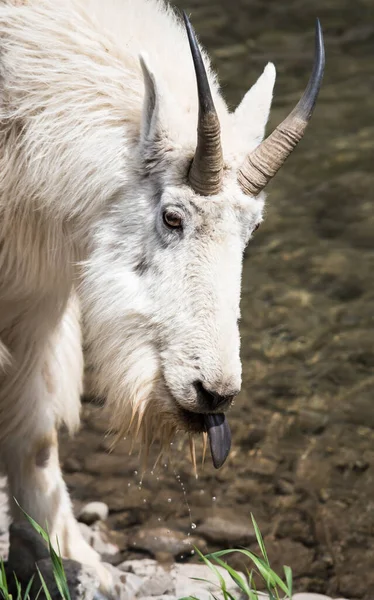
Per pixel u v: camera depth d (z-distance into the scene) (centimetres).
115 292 1030
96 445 1444
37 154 1046
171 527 1295
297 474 1398
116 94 1040
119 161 1029
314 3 2912
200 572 1190
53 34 1048
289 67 2552
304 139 2278
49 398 1177
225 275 982
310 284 1822
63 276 1114
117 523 1302
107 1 1084
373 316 1742
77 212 1059
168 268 1001
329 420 1506
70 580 1062
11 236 1091
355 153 2228
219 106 1058
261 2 2900
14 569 1099
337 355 1652
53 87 1040
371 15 2859
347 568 1242
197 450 1445
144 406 1031
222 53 2600
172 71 1052
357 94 2459
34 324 1149
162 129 1000
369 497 1361
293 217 2011
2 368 1123
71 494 1347
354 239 1948
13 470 1165
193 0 2906
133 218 1026
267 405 1534
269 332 1700
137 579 1155
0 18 1049
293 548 1270
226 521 1305
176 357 994
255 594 996
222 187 992
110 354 1045
